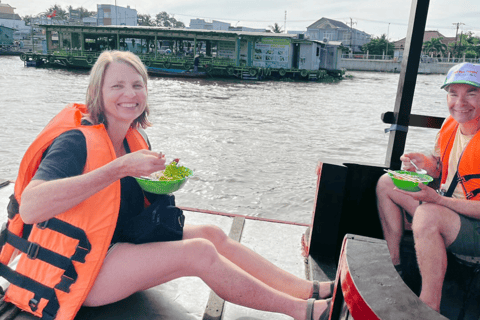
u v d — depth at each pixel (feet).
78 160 4.68
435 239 5.35
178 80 112.98
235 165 29.63
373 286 3.31
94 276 4.89
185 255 5.08
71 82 88.63
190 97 73.10
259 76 125.18
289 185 25.72
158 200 5.42
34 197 4.33
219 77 128.36
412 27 7.10
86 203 4.77
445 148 6.41
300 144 37.86
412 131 46.42
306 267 7.66
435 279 5.34
